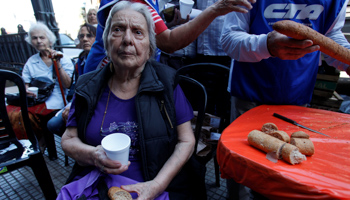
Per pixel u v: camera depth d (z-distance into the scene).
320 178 0.58
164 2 2.16
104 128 1.09
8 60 6.28
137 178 1.09
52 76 2.44
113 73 1.18
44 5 4.38
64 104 2.44
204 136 1.60
